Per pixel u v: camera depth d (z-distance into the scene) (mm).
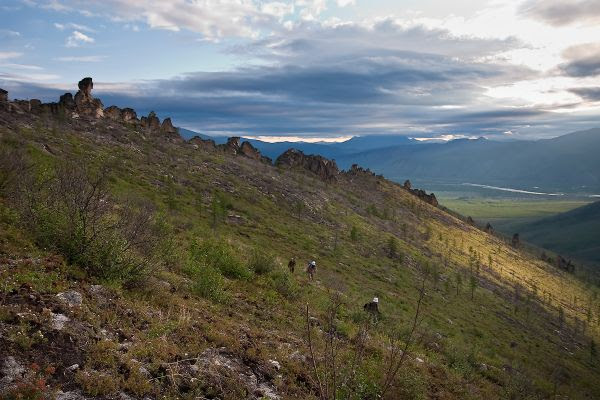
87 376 7340
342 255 85312
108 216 13656
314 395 9812
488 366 22406
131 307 10781
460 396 14344
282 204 120312
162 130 154750
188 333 10531
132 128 137875
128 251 13000
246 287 18984
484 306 101312
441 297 85000
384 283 73562
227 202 90125
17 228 12945
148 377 8125
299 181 168625
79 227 12305
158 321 10523
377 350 14930
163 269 15656
